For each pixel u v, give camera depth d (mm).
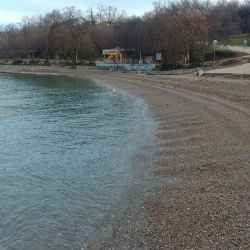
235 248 12414
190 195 16969
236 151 23156
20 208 16531
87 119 37531
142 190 18172
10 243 13750
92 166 22125
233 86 51344
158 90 58219
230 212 14828
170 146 25625
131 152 24656
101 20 170250
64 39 141500
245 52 111375
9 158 24062
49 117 39594
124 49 127062
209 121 32312
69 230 14531
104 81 85750
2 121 37531
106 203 16844
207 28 101688
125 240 13570
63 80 95375
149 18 123688
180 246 12805
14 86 81062
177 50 99250
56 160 23484
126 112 41094
